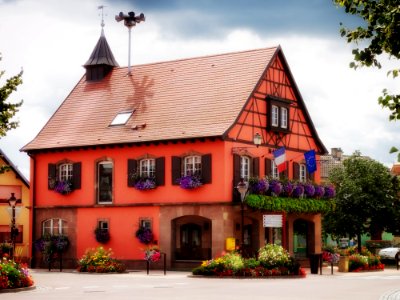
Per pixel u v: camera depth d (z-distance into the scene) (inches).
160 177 1401.3
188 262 1365.7
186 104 1437.0
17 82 888.9
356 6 397.1
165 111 1450.5
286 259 1135.6
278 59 1488.7
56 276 1170.0
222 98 1402.6
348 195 1772.9
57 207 1530.5
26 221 1814.7
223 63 1480.1
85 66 1644.9
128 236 1435.8
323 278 1112.8
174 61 1553.9
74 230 1507.1
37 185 1567.4
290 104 1514.5
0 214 1786.4
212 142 1341.0
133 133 1441.9
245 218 1395.2
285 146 1498.5
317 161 1598.2
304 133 1565.0
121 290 820.0
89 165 1497.3
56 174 1544.0
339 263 1385.3
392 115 403.5
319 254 1269.7
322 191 1514.5
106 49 1646.2
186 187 1349.7
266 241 1432.1
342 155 2325.3
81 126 1545.3
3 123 884.0
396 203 1758.1
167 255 1384.1
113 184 1462.8
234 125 1341.0
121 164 1455.5
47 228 1552.7
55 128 1582.2
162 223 1391.5
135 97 1531.7
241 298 690.8
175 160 1382.9
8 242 1708.9
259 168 1407.5
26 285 861.2
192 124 1382.9
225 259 1119.6
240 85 1409.9
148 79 1557.6
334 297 709.9
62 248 1491.1
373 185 1769.2
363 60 396.2
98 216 1477.6
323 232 1817.2
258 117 1419.8
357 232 1784.0
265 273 1107.3
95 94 1604.3
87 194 1496.1
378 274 1289.4
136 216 1427.2
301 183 1454.2
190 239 1385.3
